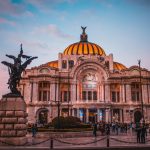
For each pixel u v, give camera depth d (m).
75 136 44.38
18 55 31.59
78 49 107.12
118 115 92.69
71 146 28.89
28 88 96.94
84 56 100.50
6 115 29.20
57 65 107.19
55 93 91.75
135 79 92.75
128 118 90.69
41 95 93.12
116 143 33.03
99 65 93.94
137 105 91.38
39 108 89.25
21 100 30.09
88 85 94.88
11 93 30.38
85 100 90.75
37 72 92.50
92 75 95.44
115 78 94.00
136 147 27.08
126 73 94.56
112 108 90.44
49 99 92.75
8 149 24.80
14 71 30.94
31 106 89.56
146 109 91.56
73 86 92.81
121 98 93.56
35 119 88.50
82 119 86.31
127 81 93.75
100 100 92.00
